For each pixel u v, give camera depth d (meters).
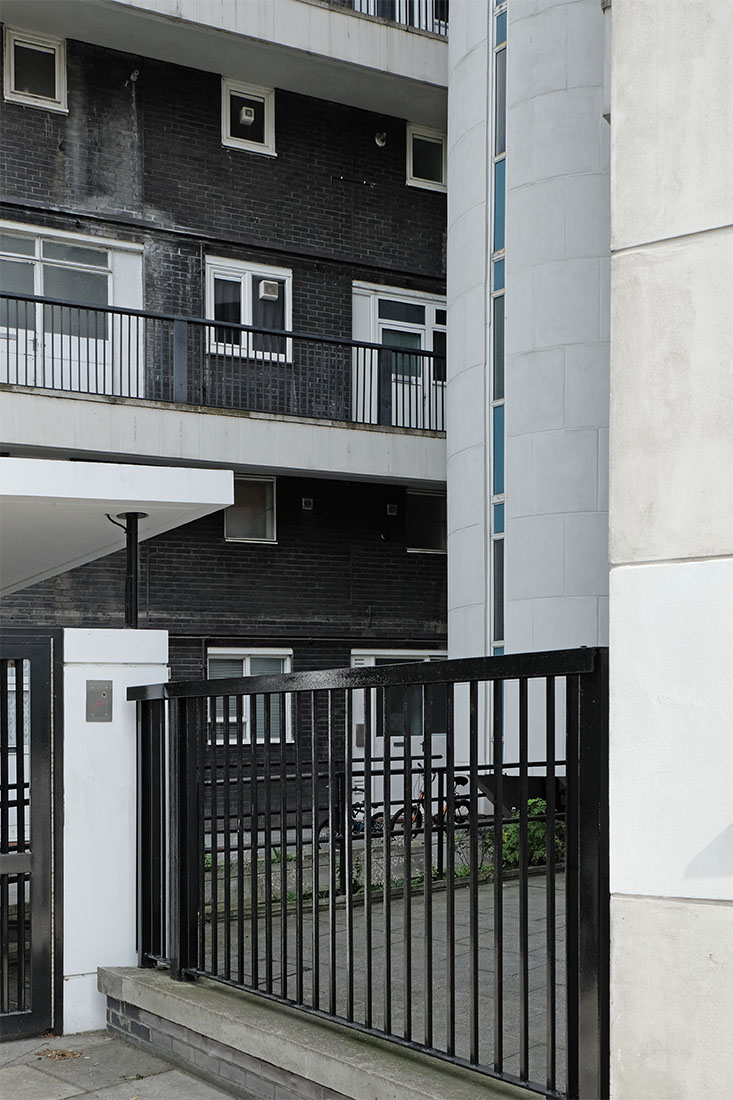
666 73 3.09
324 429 15.35
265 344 16.84
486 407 12.59
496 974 3.39
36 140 15.43
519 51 12.13
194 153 16.48
